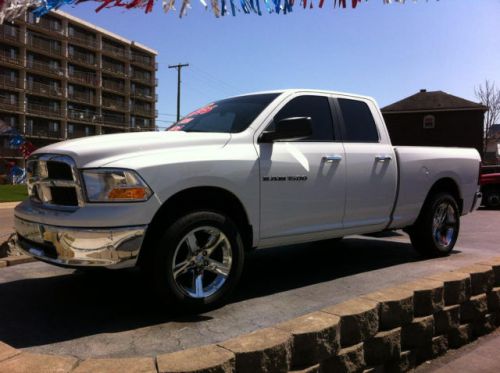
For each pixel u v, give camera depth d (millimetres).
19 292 4508
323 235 4891
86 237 3479
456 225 6473
